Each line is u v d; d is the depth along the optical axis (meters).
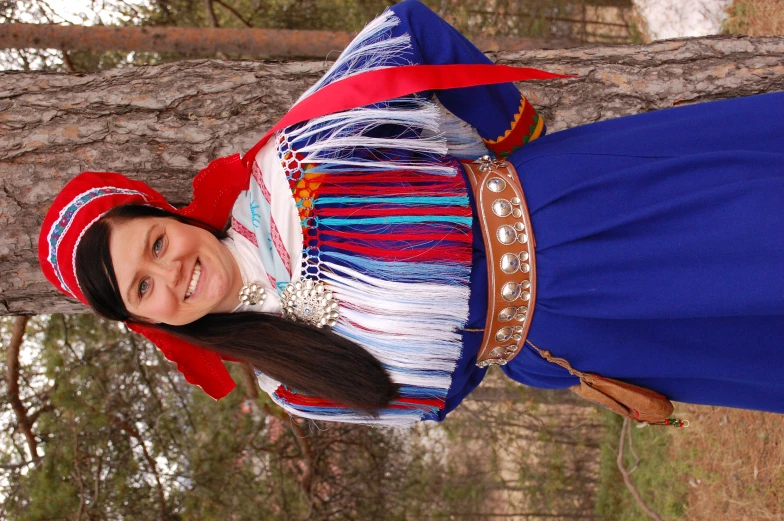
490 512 5.61
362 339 1.44
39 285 2.08
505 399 5.59
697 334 1.50
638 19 5.15
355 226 1.44
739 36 2.20
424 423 5.01
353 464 4.54
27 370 3.81
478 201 1.49
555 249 1.45
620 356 1.51
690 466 4.16
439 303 1.42
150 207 1.53
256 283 1.50
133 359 4.01
